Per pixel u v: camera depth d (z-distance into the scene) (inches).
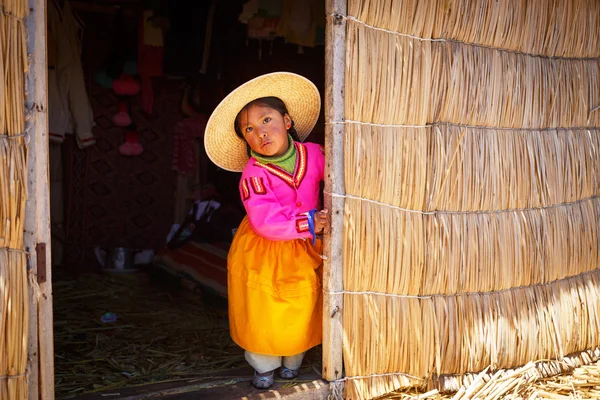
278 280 104.8
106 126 225.5
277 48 218.4
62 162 217.2
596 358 133.9
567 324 128.7
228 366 129.7
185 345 144.6
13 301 85.0
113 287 197.9
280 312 103.8
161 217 237.6
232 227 202.4
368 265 108.0
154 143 234.2
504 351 120.2
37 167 86.9
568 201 129.5
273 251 106.0
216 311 173.0
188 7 205.9
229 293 109.6
